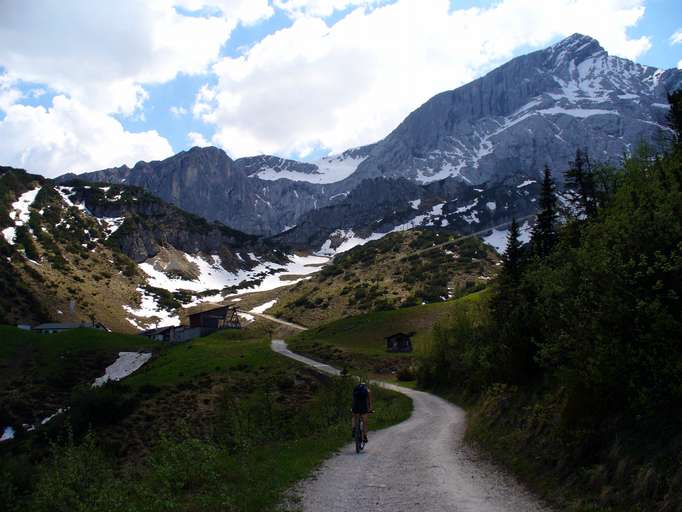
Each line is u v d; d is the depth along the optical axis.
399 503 11.85
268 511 11.15
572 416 13.89
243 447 17.88
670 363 11.38
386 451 20.30
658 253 11.95
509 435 19.00
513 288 27.06
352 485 13.88
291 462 16.98
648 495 9.96
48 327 153.62
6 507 12.86
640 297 12.48
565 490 12.11
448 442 22.94
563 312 15.08
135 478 13.94
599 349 12.91
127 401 60.34
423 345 71.31
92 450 13.38
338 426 26.92
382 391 59.75
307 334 151.38
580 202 38.88
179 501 11.68
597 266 13.45
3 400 82.25
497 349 26.52
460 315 57.66
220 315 160.25
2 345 109.56
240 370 83.25
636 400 11.78
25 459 16.66
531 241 45.16
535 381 21.52
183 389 71.31
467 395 48.31
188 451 14.11
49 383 93.62
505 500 12.09
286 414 33.25
